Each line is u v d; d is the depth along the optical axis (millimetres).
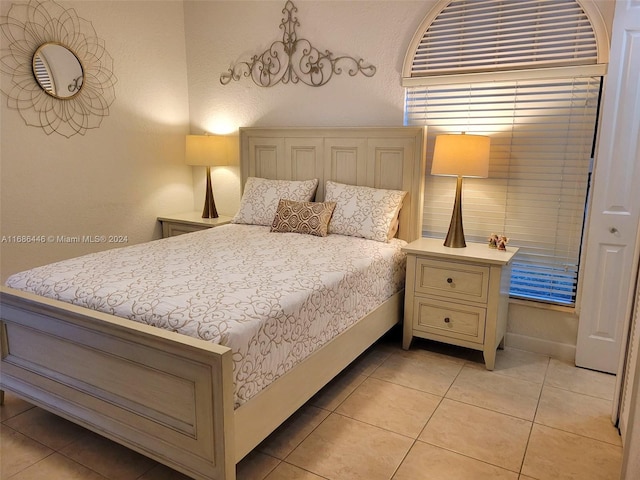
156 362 1669
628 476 1680
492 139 3053
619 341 2727
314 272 2354
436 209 3340
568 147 2830
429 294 2928
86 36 3422
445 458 1997
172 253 2691
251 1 3811
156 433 1734
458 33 3037
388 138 3299
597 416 2326
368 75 3393
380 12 3277
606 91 2562
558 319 2973
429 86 3188
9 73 3006
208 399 1562
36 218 3252
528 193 2998
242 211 3713
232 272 2312
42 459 1975
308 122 3717
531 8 2793
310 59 3611
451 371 2801
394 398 2484
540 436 2156
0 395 2357
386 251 2941
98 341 1823
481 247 2992
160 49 3992
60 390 2014
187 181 4406
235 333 1658
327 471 1911
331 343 2275
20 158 3123
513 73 2865
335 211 3307
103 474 1889
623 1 2463
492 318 2744
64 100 3324
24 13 3045
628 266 2646
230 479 1613
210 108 4195
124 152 3797
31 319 2031
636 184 2572
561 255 2953
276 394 1883
